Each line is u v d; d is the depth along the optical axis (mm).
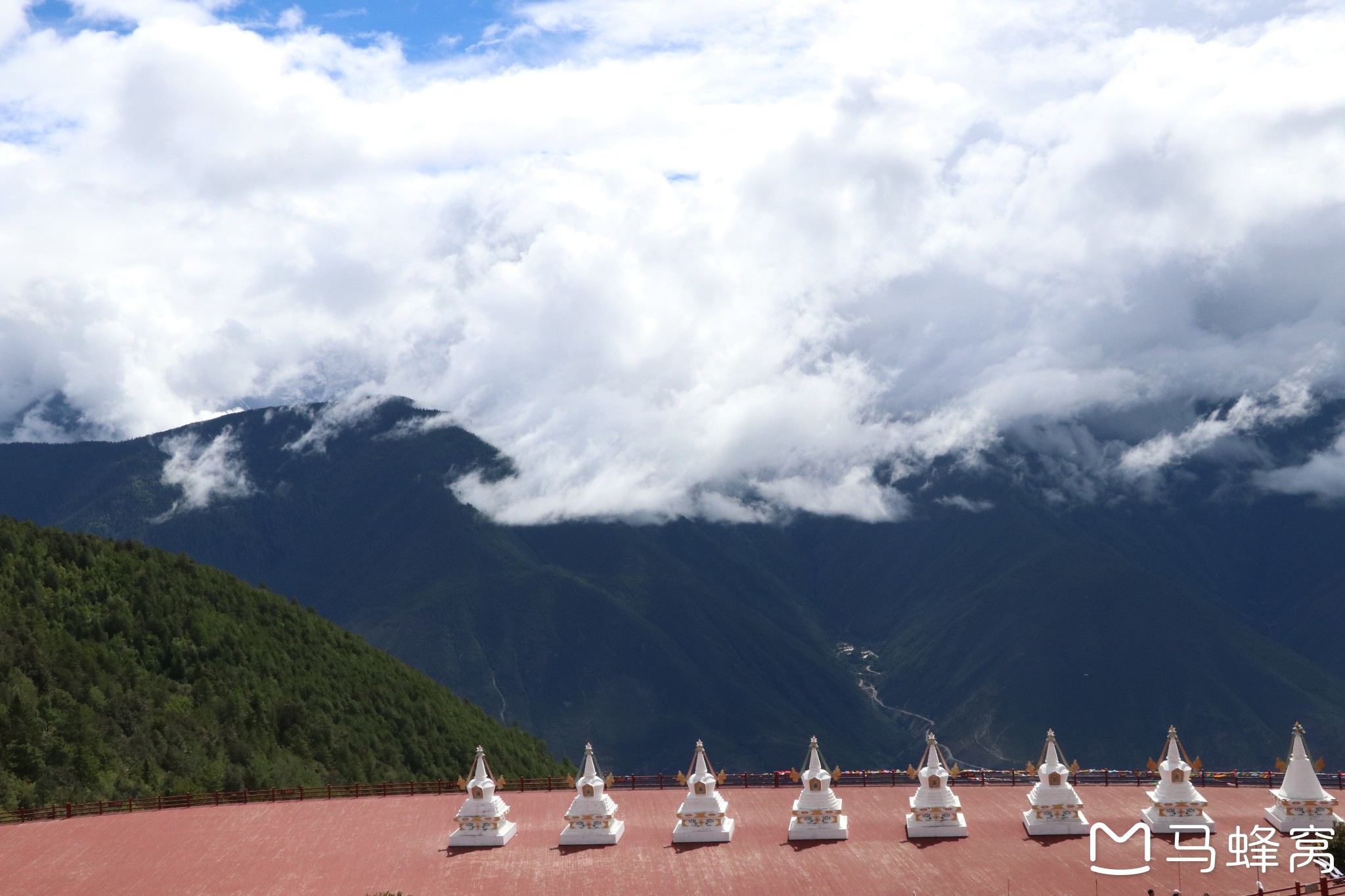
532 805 85750
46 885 70562
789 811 81438
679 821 75250
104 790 110125
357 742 147500
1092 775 88625
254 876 71062
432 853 74438
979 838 73375
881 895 65062
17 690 121125
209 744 131375
